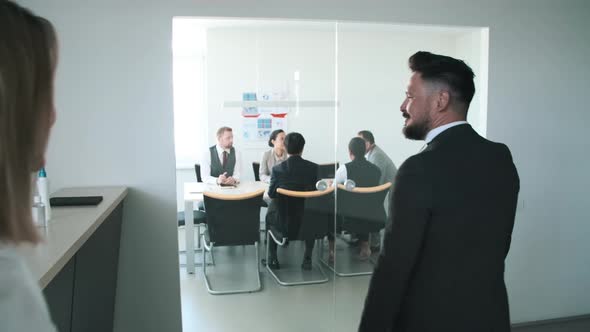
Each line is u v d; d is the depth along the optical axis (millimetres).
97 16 2521
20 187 502
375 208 3047
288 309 3025
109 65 2551
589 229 3273
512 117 3074
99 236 2002
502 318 1383
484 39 3018
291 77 2863
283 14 2729
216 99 2801
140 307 2686
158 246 2664
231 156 2893
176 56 2715
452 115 1429
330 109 2924
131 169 2605
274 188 2971
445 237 1314
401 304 1426
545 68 3096
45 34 568
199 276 3020
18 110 503
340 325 3074
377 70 2938
